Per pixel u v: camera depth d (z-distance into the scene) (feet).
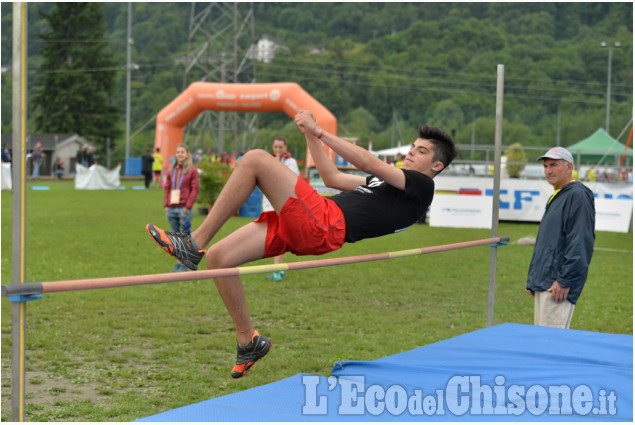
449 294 28.89
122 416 14.28
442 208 57.62
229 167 65.36
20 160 9.50
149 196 88.17
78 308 24.18
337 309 25.38
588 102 293.23
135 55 370.12
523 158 85.66
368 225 12.89
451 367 14.17
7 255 35.35
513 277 33.45
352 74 338.34
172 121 100.37
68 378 16.78
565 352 15.43
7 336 20.63
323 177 13.73
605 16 393.70
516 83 318.24
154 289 28.04
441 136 13.94
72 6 224.53
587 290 30.68
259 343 13.43
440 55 347.36
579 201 17.17
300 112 12.94
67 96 216.74
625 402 12.06
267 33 418.72
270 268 11.86
